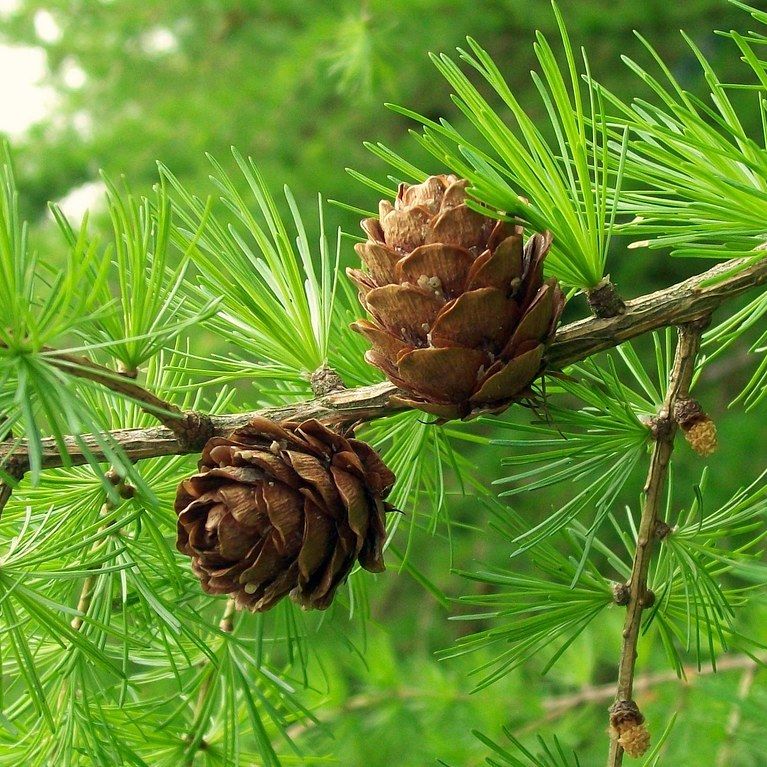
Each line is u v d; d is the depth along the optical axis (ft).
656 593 0.98
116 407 0.98
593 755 1.56
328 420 0.91
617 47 2.54
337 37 2.28
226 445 0.88
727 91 2.36
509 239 0.85
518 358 0.86
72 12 3.37
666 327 0.94
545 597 0.99
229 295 0.95
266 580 0.87
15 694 1.12
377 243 0.87
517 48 2.64
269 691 1.03
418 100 2.80
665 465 0.93
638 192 0.91
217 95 2.91
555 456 0.92
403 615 2.62
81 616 0.89
